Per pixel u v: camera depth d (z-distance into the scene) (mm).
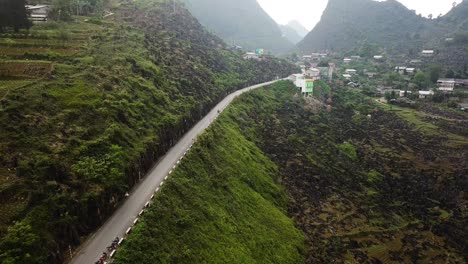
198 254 38438
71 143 41594
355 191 82562
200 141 61531
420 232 70250
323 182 82250
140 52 82438
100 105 51188
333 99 155625
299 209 69750
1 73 54000
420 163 102062
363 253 61188
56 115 45062
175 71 88375
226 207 50969
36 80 52500
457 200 83875
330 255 58125
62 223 32656
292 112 122500
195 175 52188
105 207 38781
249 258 44281
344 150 102812
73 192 36125
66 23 91312
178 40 118750
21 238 28734
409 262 60781
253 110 107375
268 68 168250
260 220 55406
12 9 74500
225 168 61062
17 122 40750
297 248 55844
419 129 128125
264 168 75875
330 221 68625
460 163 101750
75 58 65188
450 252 64500
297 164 85812
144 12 133625
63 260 31594
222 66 130000
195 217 42969
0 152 36000
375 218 72812
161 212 39500
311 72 183375
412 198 82875
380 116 140750
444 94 165125
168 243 36812
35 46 69500
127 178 43969
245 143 80312
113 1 140875
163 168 51969
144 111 59094
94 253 32906
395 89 184625
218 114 85812
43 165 36062
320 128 115750
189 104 76562
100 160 42000
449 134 124312
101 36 83000
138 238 34625
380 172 93812
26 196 32500
